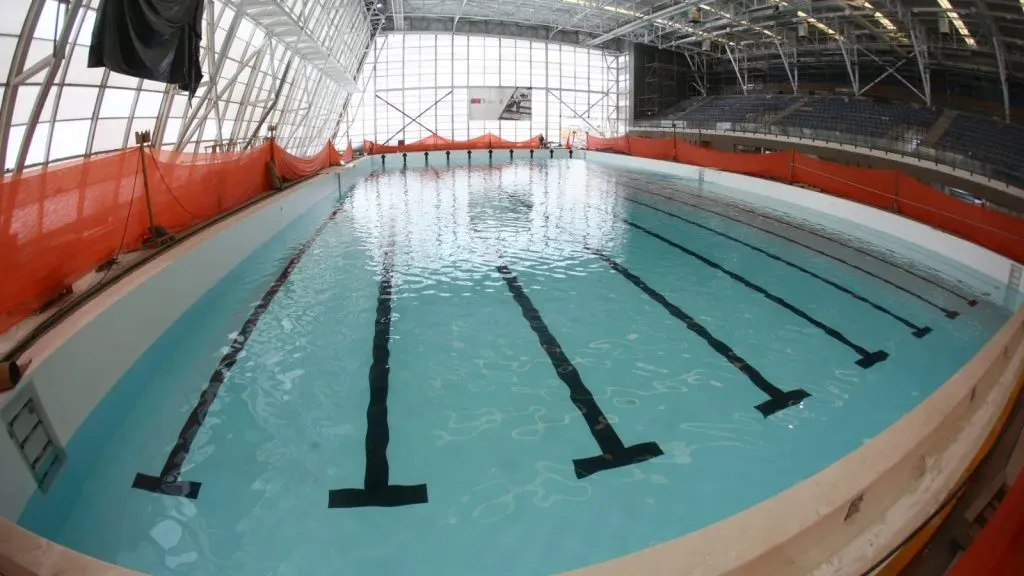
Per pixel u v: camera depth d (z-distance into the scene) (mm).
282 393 3244
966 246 6188
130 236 4383
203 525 2215
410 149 19125
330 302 4777
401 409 3076
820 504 1230
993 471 1592
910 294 5262
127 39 3771
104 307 3131
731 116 21062
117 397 3139
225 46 6863
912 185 7547
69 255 3473
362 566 2029
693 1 14133
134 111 5844
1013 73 14609
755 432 2906
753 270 5875
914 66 17797
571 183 13266
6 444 2123
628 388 3340
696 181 13438
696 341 4027
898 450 1423
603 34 21531
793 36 18203
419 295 4965
